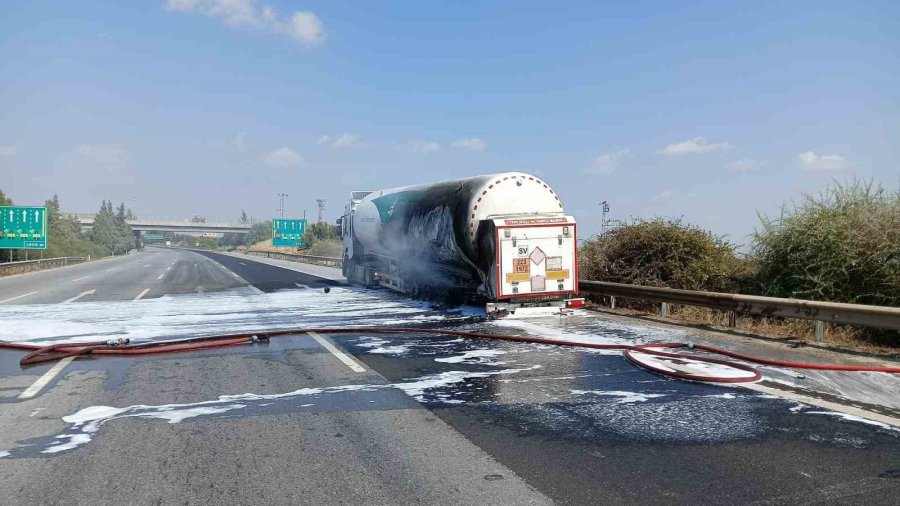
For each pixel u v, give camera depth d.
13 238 41.91
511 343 10.28
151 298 19.67
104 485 4.33
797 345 9.59
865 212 10.93
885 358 8.52
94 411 6.26
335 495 4.13
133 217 148.38
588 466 4.62
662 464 4.64
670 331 11.24
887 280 10.24
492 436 5.36
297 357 9.19
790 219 11.92
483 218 13.56
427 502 4.00
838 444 5.04
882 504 3.91
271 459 4.82
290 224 68.25
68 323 13.38
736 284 13.54
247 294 21.03
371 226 20.86
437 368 8.29
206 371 8.21
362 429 5.59
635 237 15.47
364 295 20.11
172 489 4.25
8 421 5.92
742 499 4.00
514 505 3.94
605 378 7.56
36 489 4.27
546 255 13.18
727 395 6.67
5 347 10.21
